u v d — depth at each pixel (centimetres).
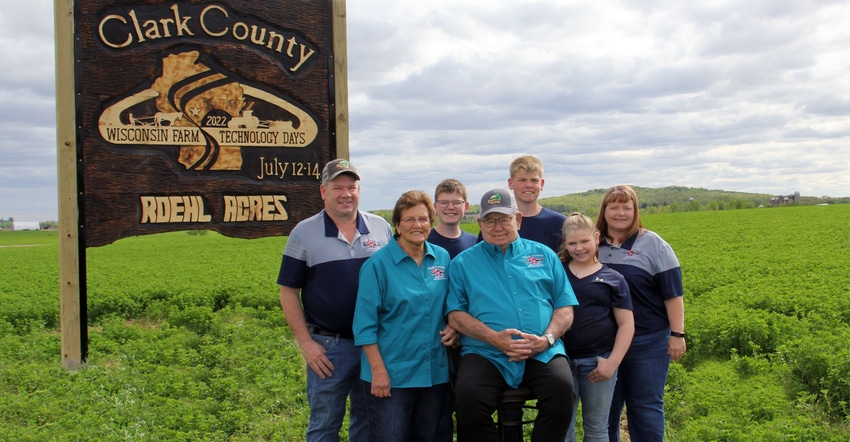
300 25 766
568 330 485
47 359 1043
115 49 713
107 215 717
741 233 3716
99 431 662
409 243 470
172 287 1834
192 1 734
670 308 510
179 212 735
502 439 457
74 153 703
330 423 496
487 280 463
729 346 1005
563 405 432
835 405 738
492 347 449
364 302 468
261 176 759
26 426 716
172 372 899
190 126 738
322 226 503
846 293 1290
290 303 502
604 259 523
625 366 520
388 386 463
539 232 581
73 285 722
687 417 712
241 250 3791
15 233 12425
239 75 750
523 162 580
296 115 768
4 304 1620
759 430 627
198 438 662
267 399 772
